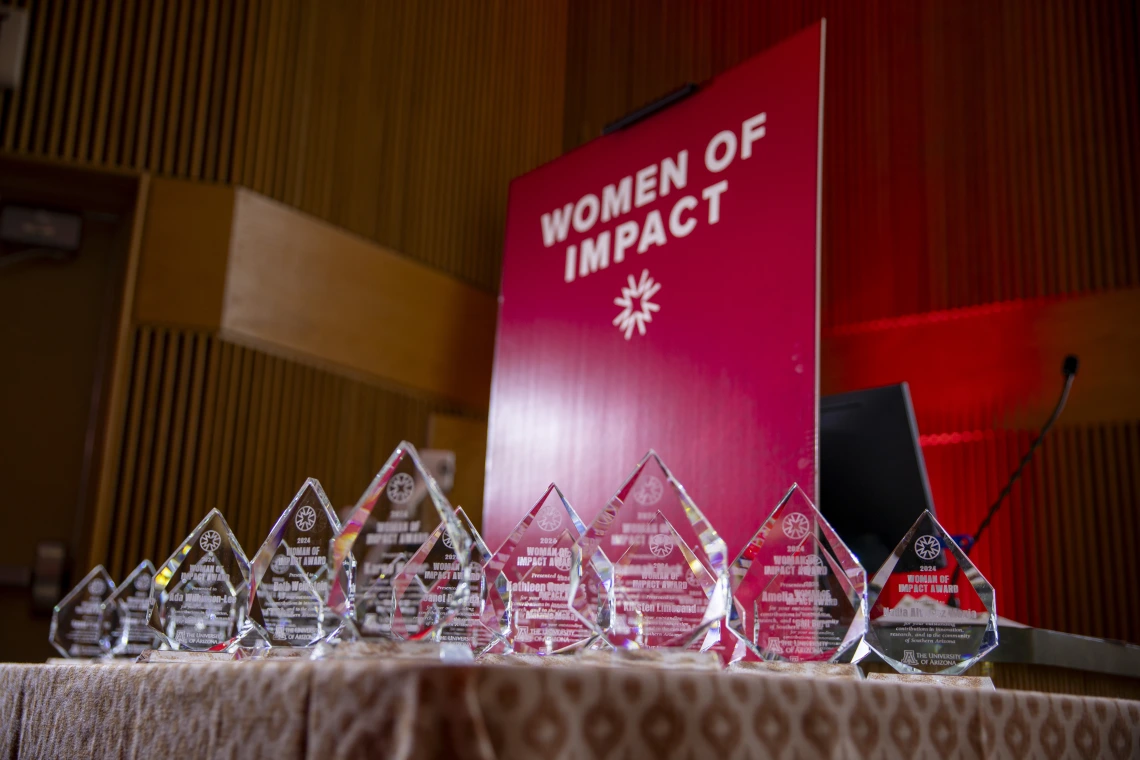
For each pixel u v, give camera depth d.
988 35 4.44
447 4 4.84
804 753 0.91
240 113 3.94
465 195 4.82
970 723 1.04
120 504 3.55
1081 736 1.14
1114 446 3.93
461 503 4.50
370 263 4.32
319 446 4.05
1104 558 3.86
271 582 1.35
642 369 3.13
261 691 0.94
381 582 1.13
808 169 2.78
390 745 0.81
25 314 3.73
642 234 3.26
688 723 0.87
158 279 3.72
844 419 2.22
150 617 1.47
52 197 3.82
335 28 4.32
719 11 5.19
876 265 4.54
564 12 5.57
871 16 4.75
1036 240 4.20
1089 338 4.03
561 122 5.45
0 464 3.61
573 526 1.31
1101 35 4.24
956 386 4.26
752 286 2.85
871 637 1.46
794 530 1.37
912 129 4.55
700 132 3.14
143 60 3.87
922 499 2.07
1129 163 4.10
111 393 3.59
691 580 1.19
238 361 3.83
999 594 4.00
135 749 1.08
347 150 4.31
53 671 1.32
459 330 4.65
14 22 3.65
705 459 2.85
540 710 0.82
